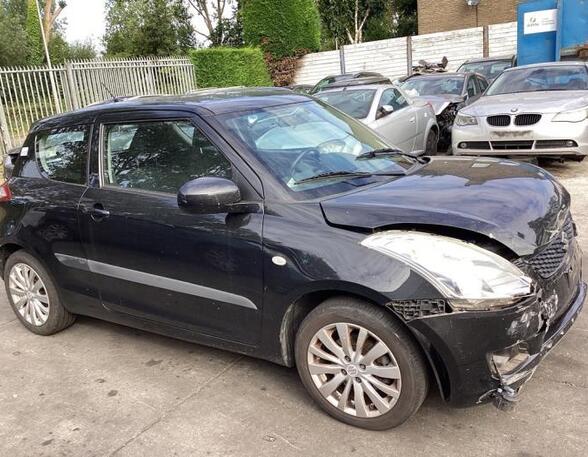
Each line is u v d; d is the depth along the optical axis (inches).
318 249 115.6
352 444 115.7
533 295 107.3
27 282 177.0
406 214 113.5
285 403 132.0
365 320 112.7
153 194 143.9
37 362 161.3
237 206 126.6
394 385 113.9
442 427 118.8
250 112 145.8
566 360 140.3
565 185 313.6
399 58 840.9
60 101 552.1
